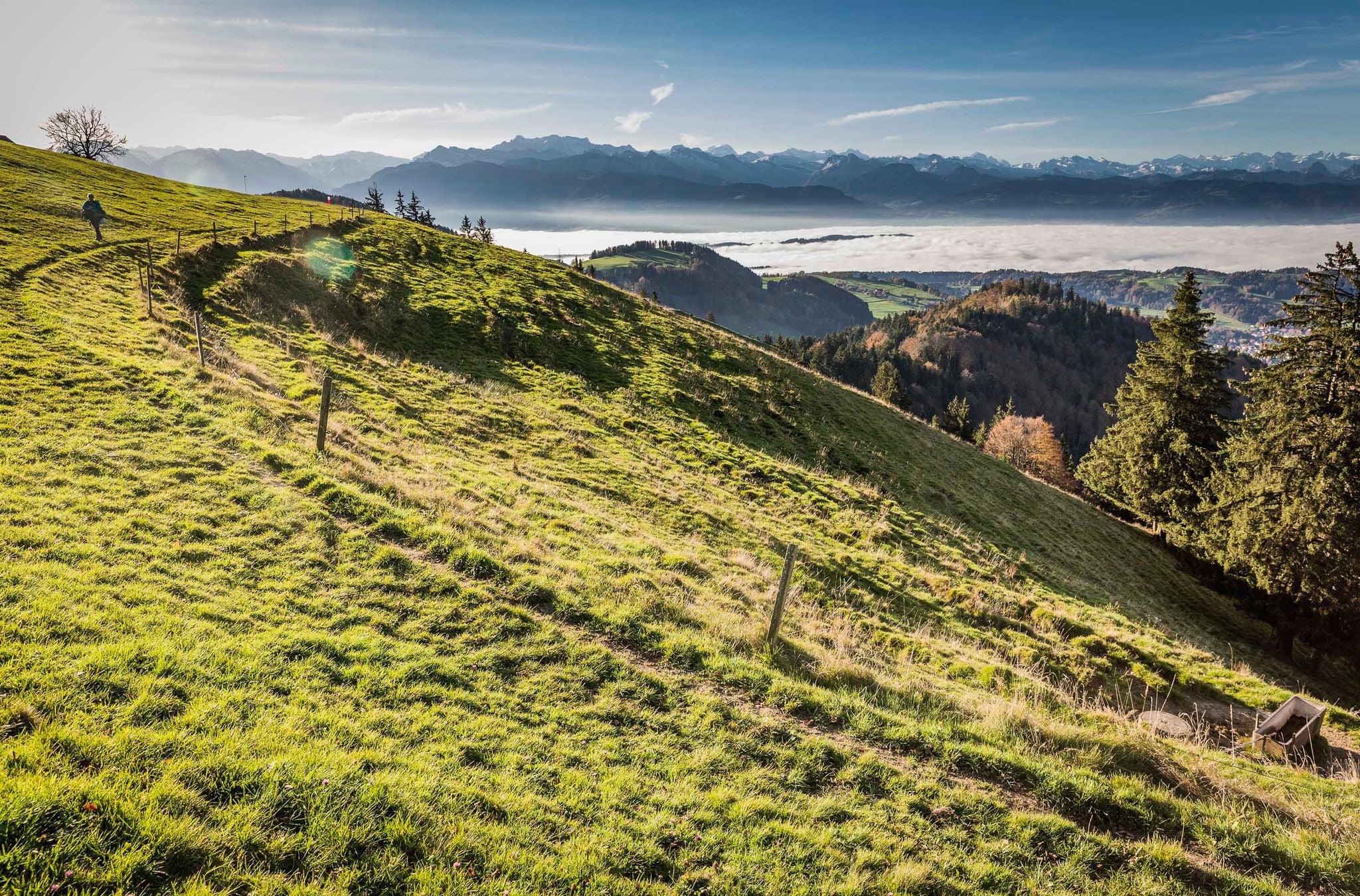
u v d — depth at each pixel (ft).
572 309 165.17
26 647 26.27
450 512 52.26
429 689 31.24
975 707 41.60
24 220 121.29
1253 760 47.24
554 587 44.45
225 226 156.35
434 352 119.34
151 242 127.03
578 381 122.31
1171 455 156.46
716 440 114.73
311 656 31.45
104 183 187.52
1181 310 158.10
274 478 51.34
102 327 78.02
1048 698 48.08
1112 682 61.21
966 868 26.35
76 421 52.65
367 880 19.76
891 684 42.52
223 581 37.14
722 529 75.82
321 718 26.89
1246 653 110.73
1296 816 34.14
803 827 26.89
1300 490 106.93
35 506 39.65
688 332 175.94
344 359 99.14
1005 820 29.71
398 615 37.86
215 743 23.54
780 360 189.26
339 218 198.39
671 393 129.70
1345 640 111.96
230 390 67.31
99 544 37.27
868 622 59.57
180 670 27.55
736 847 25.11
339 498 49.32
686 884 22.81
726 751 31.58
